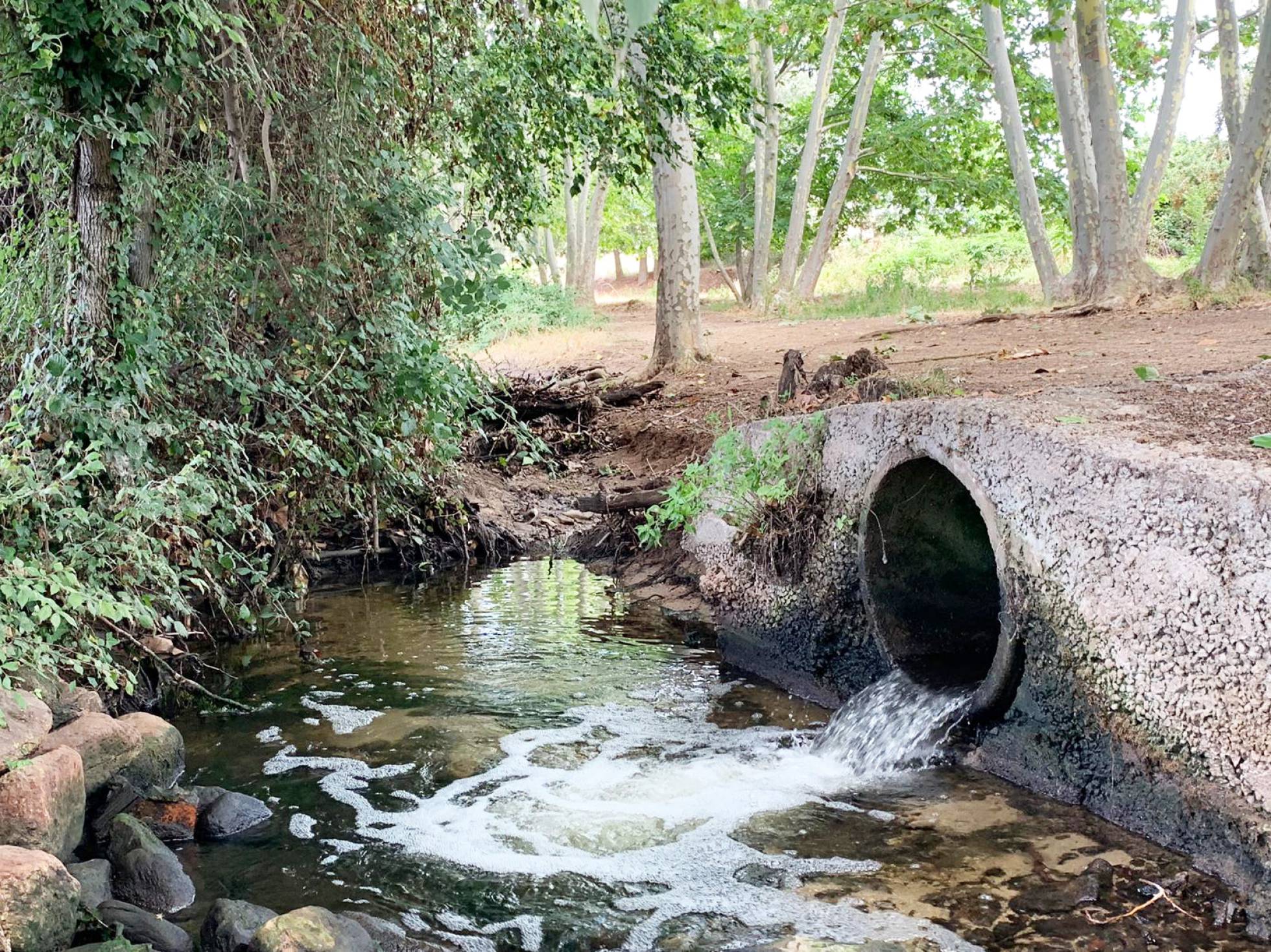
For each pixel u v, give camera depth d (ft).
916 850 14.74
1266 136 51.42
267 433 21.54
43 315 18.52
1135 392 19.20
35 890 11.48
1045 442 16.19
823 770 18.13
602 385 47.70
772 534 23.27
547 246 141.90
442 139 24.79
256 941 11.87
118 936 12.19
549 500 37.65
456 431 26.03
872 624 20.70
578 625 26.78
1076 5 52.03
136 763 16.60
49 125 17.02
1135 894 13.17
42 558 16.63
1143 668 14.62
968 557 21.45
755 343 58.75
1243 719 13.21
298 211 22.06
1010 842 14.82
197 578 20.27
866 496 20.36
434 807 16.55
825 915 13.05
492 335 74.84
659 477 34.42
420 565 32.19
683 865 14.53
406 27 23.80
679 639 25.79
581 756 18.65
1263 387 18.99
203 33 18.65
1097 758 15.60
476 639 25.55
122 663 19.98
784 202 109.29
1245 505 13.12
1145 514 14.51
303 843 15.35
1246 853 13.09
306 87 22.35
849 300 84.94
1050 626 16.25
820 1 61.16
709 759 18.61
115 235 18.60
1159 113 54.39
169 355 20.04
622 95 24.91
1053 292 59.21
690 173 49.16
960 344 43.75
